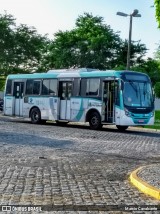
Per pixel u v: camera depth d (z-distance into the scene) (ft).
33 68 207.10
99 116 81.25
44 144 54.24
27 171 33.65
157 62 207.51
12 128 79.66
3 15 190.90
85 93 84.28
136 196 25.85
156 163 39.96
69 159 41.34
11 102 101.96
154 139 66.59
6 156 42.27
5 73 199.52
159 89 183.01
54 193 26.05
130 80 79.20
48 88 92.79
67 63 213.87
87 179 31.04
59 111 89.97
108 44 208.44
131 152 48.60
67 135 68.13
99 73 82.07
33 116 96.17
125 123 78.02
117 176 32.68
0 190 26.53
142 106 80.12
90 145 54.54
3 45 190.60
